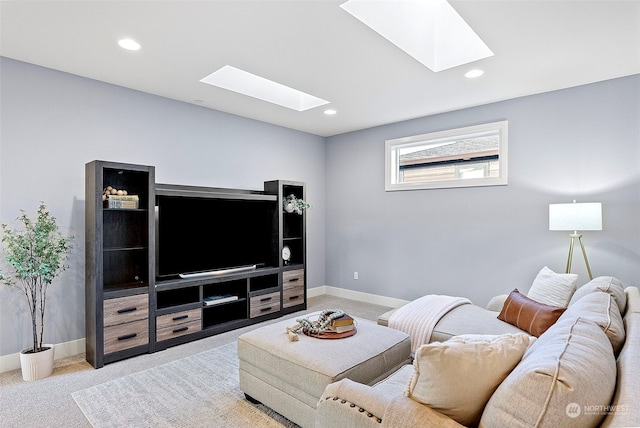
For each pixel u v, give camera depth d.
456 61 2.86
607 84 3.19
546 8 2.07
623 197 3.12
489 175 4.03
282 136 4.92
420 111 4.17
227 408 2.18
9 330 2.75
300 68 2.94
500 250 3.82
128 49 2.61
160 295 3.52
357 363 1.87
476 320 2.66
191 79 3.20
